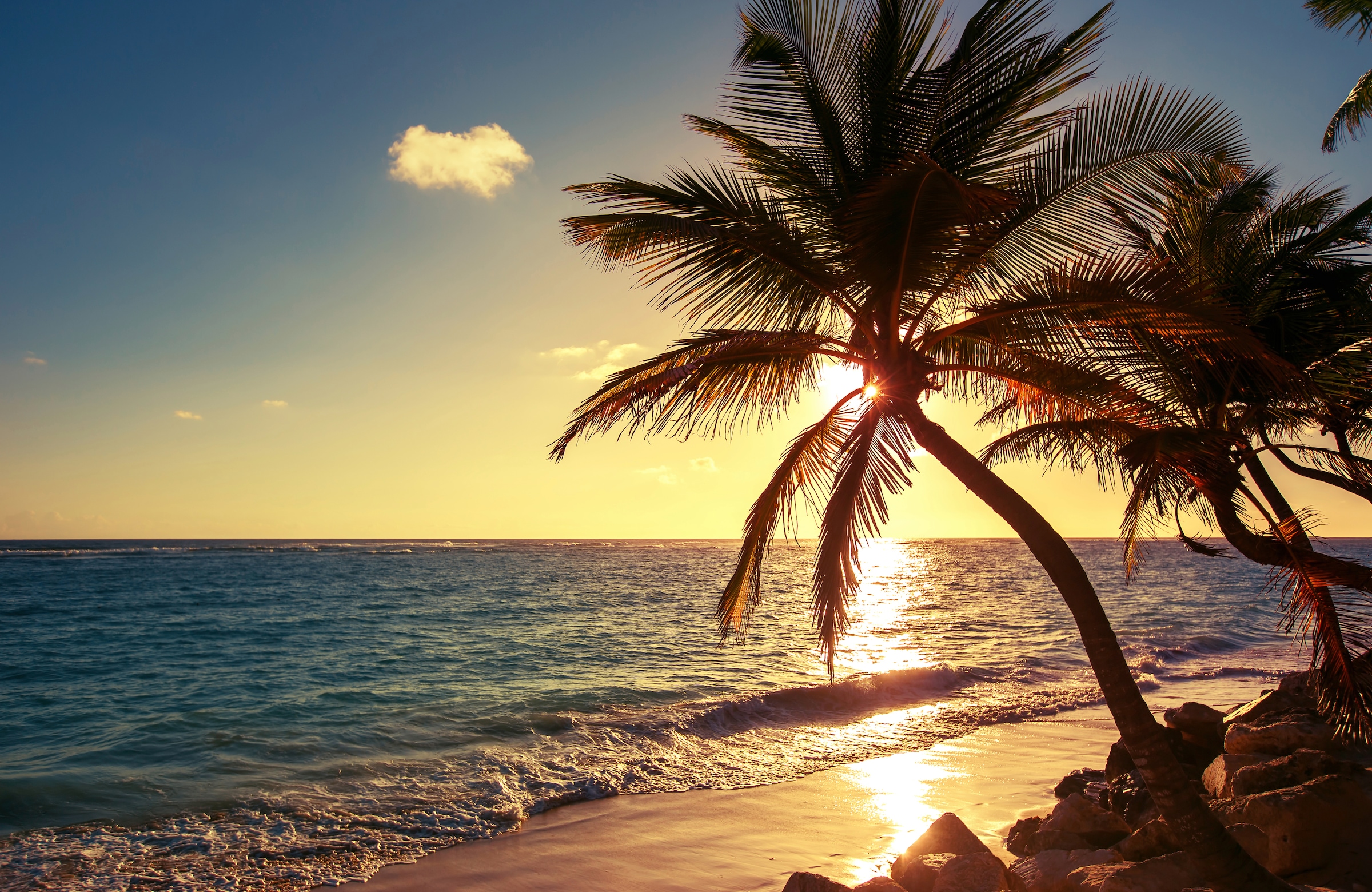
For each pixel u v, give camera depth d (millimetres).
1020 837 7234
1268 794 5172
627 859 7566
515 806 9062
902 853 7617
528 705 14609
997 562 106000
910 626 29156
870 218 4562
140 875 7211
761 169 5777
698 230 4852
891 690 16078
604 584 50969
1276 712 7121
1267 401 6785
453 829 8367
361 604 35375
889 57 5289
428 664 19656
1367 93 7043
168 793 9586
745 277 5363
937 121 5086
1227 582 59844
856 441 5613
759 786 9906
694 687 16672
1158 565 85688
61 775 10219
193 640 24016
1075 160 4812
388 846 7898
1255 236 6840
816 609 5715
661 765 10805
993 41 4969
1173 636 24672
